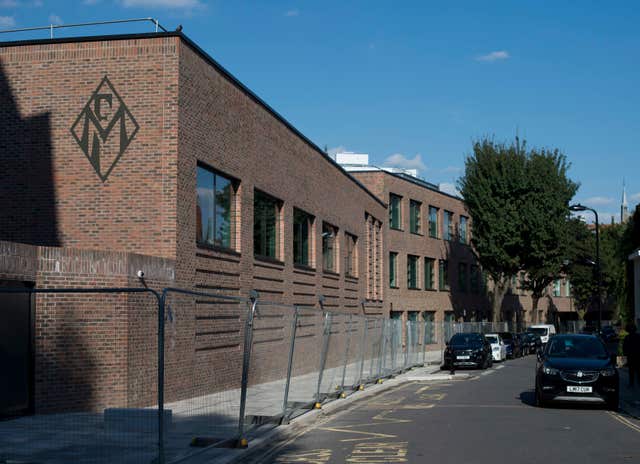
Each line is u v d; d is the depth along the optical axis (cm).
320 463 1112
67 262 1558
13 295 1450
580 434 1399
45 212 2000
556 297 8762
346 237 3975
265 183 2670
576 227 7462
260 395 1383
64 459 970
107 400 1527
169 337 1241
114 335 1574
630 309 3947
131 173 1967
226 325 1794
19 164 2025
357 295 4141
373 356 2664
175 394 1251
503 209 5284
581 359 1877
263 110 2645
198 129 2095
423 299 5497
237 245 2414
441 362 4047
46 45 2039
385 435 1401
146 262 1759
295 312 1566
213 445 1155
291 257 2988
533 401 2058
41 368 1480
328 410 1845
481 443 1289
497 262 5381
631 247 3959
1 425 973
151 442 1005
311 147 3278
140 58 1992
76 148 2002
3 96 2048
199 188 2127
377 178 4953
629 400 2097
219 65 2234
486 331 5341
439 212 5888
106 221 1969
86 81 2016
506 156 5328
